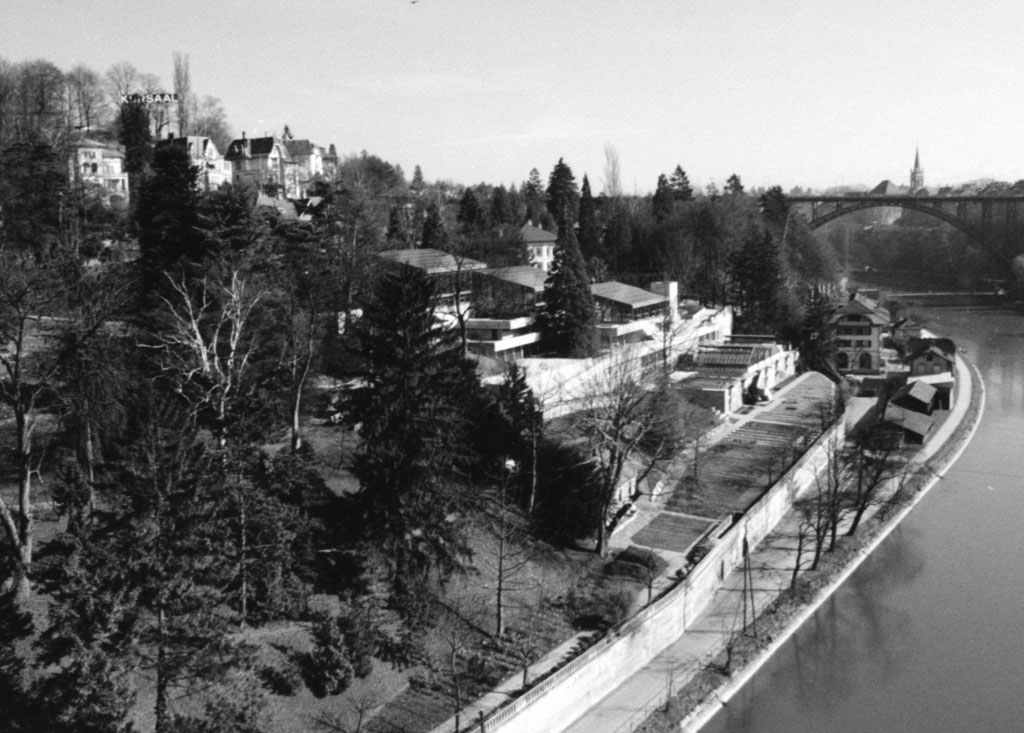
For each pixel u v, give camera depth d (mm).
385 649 52562
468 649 55000
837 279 196500
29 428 48250
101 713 38500
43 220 93688
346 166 187500
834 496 81500
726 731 56781
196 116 174375
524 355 100625
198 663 40875
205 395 52219
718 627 67375
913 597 74500
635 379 93625
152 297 66312
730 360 117812
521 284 110000
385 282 58531
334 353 73000
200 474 42188
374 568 55875
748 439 99812
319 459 62031
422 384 57188
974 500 95625
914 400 126438
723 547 73688
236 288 61812
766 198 191250
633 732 54156
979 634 68250
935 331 195625
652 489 81500
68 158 116688
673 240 160375
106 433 53812
